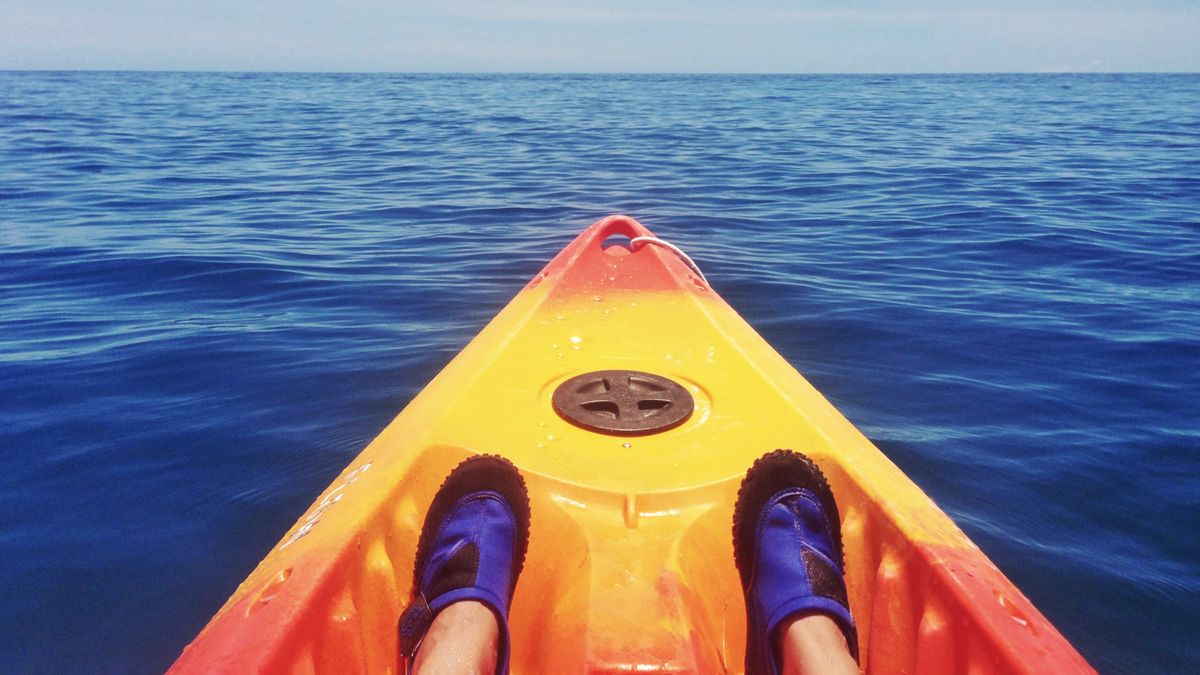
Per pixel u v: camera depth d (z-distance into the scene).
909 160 12.10
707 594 1.50
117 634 1.94
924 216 7.51
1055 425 3.07
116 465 2.74
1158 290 4.98
